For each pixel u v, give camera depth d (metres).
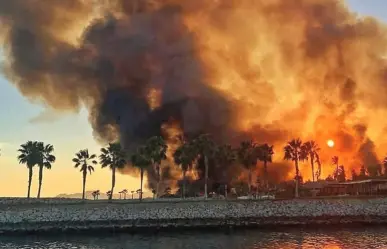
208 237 74.75
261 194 127.88
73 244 69.75
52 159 119.44
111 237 78.19
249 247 62.47
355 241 66.38
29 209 89.62
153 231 84.69
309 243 65.19
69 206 92.25
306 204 96.88
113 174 114.38
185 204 95.25
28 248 65.94
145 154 115.19
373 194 121.75
